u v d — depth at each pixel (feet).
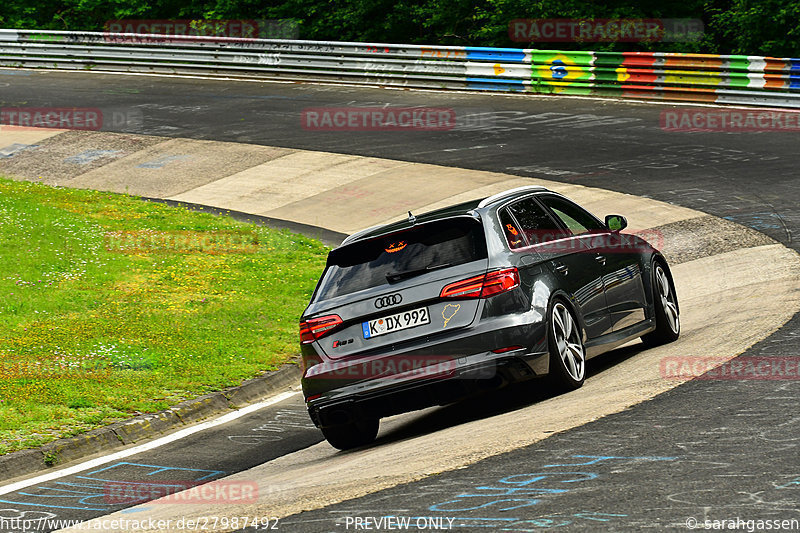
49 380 97.50
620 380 75.31
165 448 82.69
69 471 76.38
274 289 142.31
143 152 243.40
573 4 364.17
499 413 73.46
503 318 69.82
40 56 362.74
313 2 429.79
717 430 55.57
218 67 336.08
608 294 82.23
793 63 233.35
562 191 182.39
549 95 275.59
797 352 73.92
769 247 131.75
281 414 92.94
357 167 215.51
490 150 219.41
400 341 71.15
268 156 231.09
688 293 116.78
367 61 307.37
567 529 41.86
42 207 183.73
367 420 77.92
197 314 127.44
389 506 49.34
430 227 73.51
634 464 50.96
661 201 168.45
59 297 130.93
